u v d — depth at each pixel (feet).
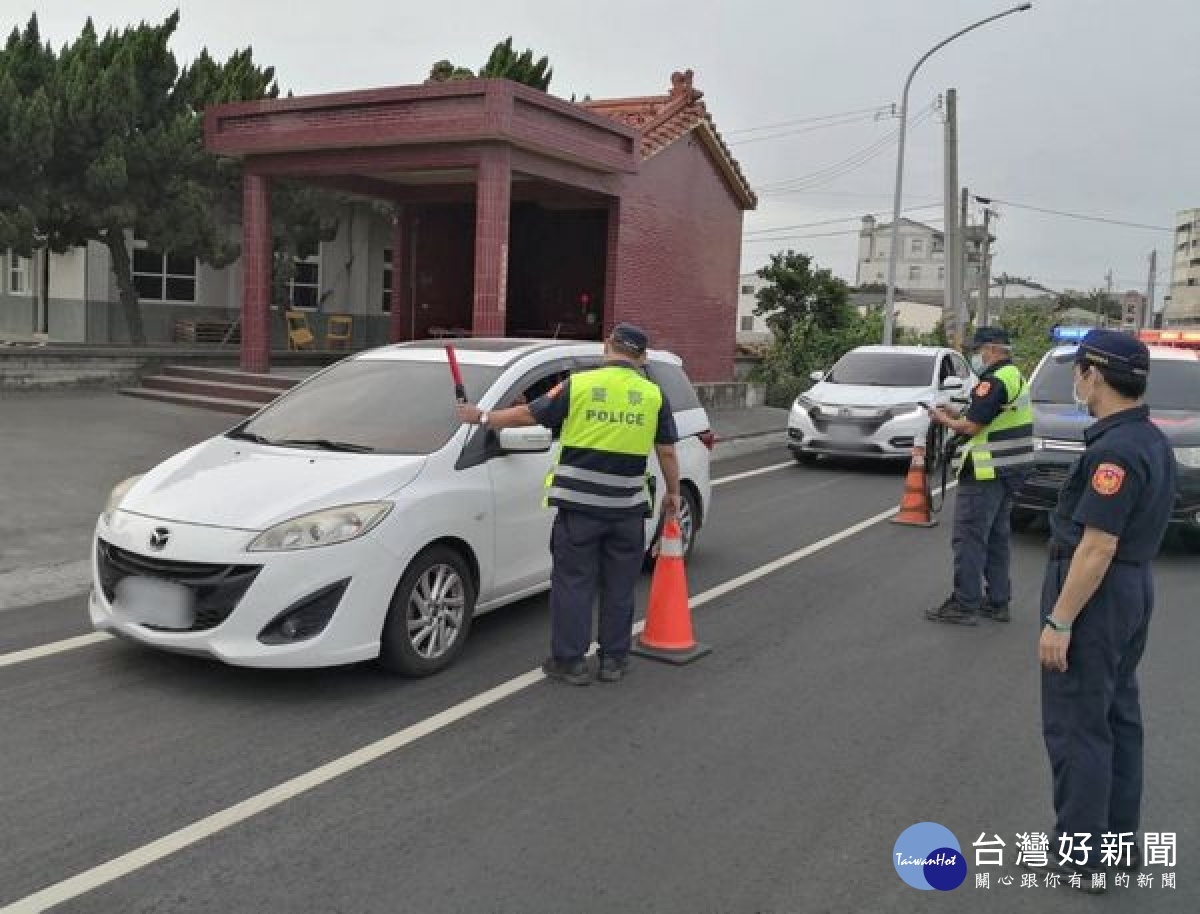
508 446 19.27
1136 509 11.32
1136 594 11.46
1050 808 13.84
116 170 53.06
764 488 40.86
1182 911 11.60
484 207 45.09
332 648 16.29
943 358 50.49
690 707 17.06
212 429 43.55
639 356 18.20
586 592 17.78
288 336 72.08
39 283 71.92
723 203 64.95
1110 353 11.36
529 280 68.59
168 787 13.53
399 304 63.36
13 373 50.19
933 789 14.29
